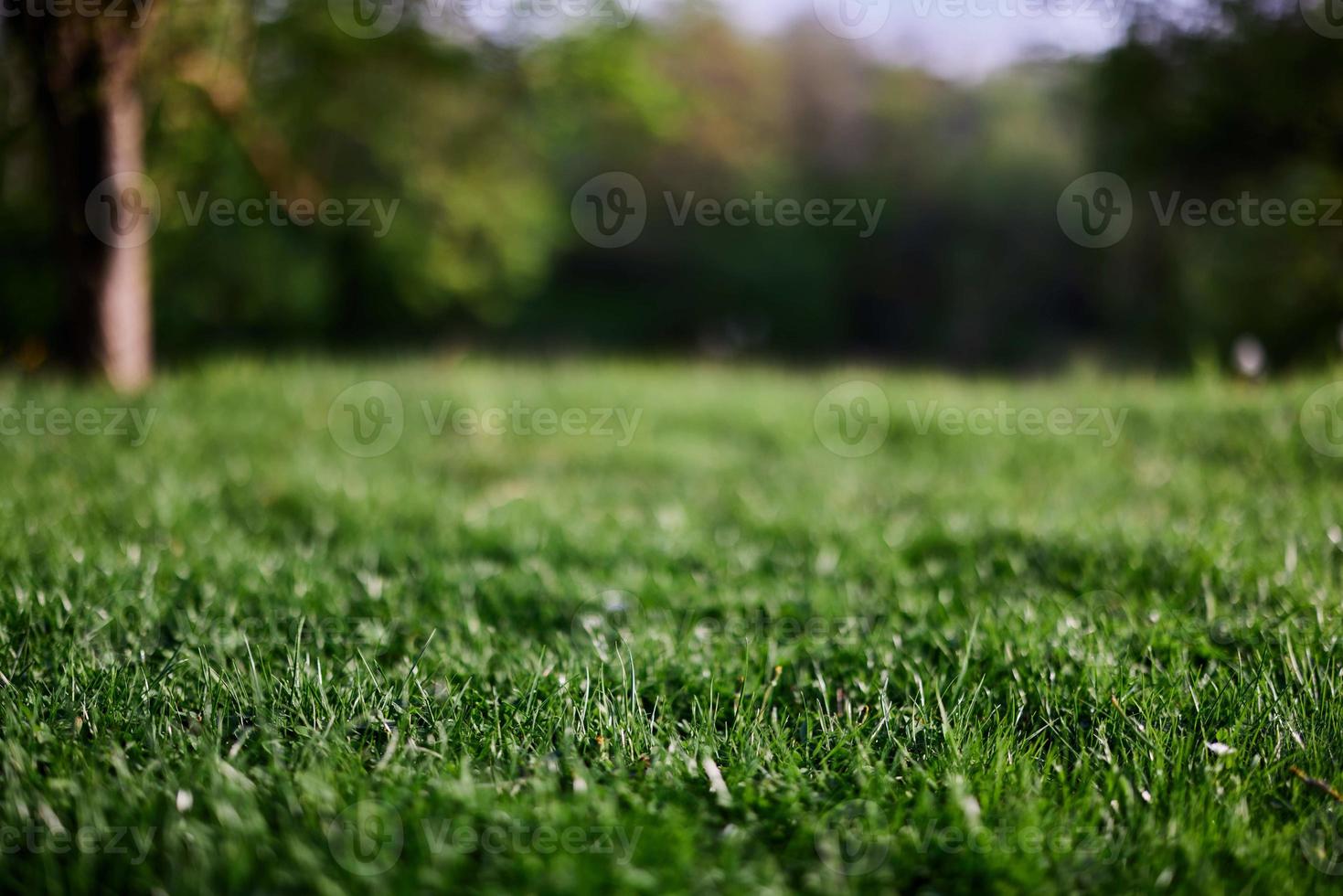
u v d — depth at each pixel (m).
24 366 8.60
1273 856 2.04
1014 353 31.50
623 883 1.82
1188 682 2.71
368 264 22.98
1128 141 15.31
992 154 33.66
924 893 1.92
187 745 2.36
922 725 2.55
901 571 4.08
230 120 10.16
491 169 17.20
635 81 14.12
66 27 7.65
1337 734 2.47
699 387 9.69
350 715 2.56
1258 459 5.72
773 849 2.08
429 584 3.86
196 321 22.33
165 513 4.56
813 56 35.81
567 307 34.59
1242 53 13.08
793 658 3.06
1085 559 3.99
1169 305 21.59
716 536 4.84
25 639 2.96
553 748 2.43
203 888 1.79
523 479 6.28
